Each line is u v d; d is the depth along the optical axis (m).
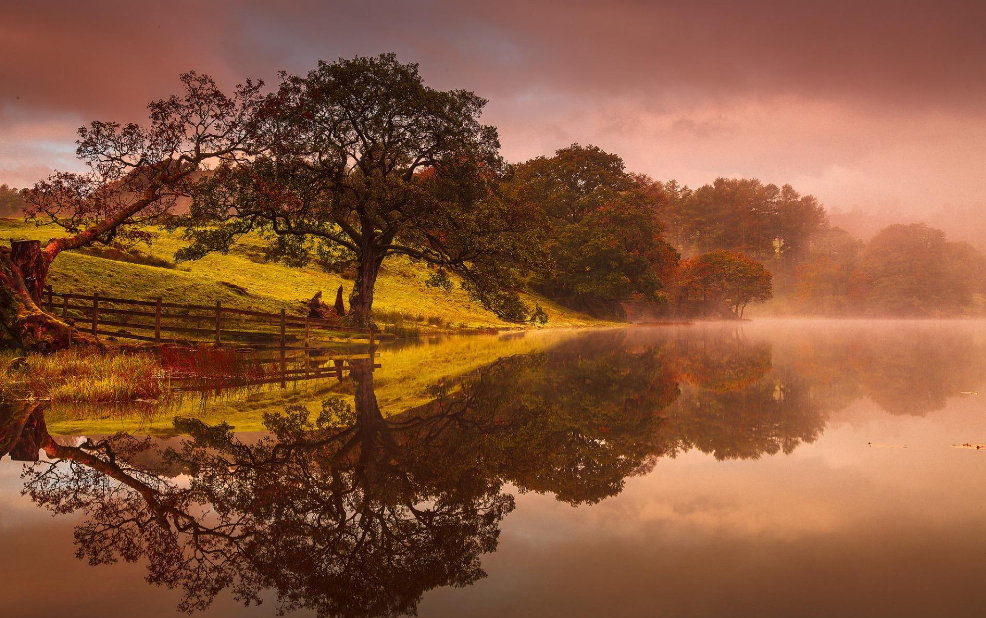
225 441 6.45
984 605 2.44
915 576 2.75
